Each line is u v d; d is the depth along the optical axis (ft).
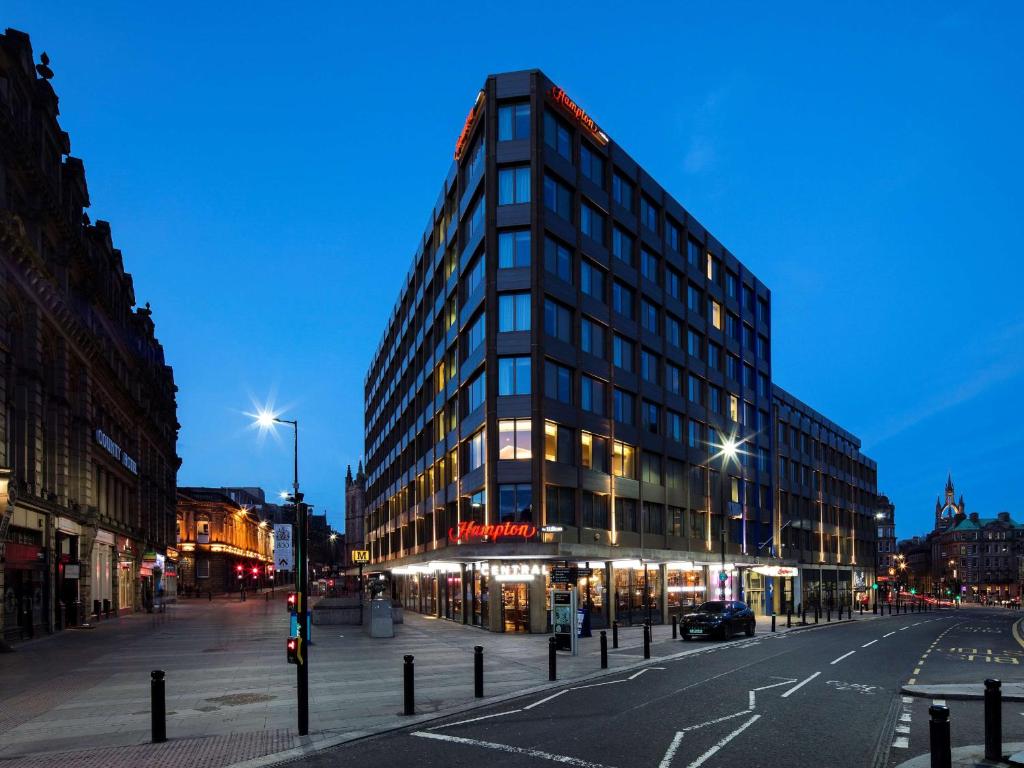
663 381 169.27
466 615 147.23
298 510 44.96
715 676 69.15
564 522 133.59
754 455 217.77
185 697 56.95
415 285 211.82
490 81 137.08
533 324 131.23
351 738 42.37
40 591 115.96
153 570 217.97
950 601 567.59
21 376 111.45
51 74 123.75
